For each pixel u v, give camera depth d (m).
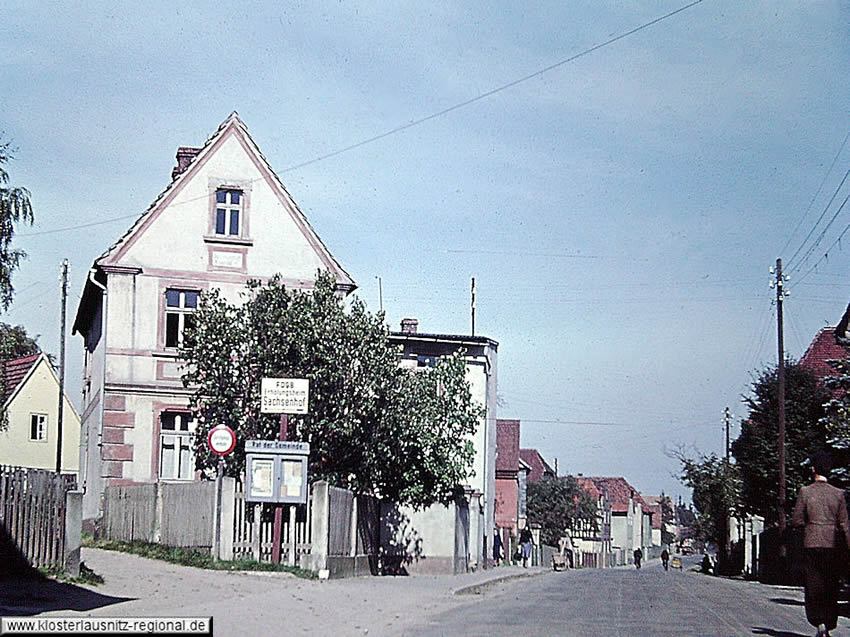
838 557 13.23
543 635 14.55
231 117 36.09
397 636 14.47
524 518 71.25
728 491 60.25
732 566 60.62
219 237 35.38
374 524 28.98
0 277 24.97
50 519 17.67
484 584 26.86
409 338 43.03
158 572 21.27
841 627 16.77
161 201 35.12
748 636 14.82
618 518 125.75
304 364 25.58
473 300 62.66
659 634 14.84
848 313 42.81
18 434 61.44
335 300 26.55
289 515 23.44
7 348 43.22
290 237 36.09
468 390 31.50
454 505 31.78
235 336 25.95
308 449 23.14
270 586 20.41
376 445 26.47
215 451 23.66
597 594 24.17
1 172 25.41
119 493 29.88
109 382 33.72
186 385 26.61
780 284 40.84
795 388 43.12
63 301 49.84
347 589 21.56
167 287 34.78
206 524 23.95
